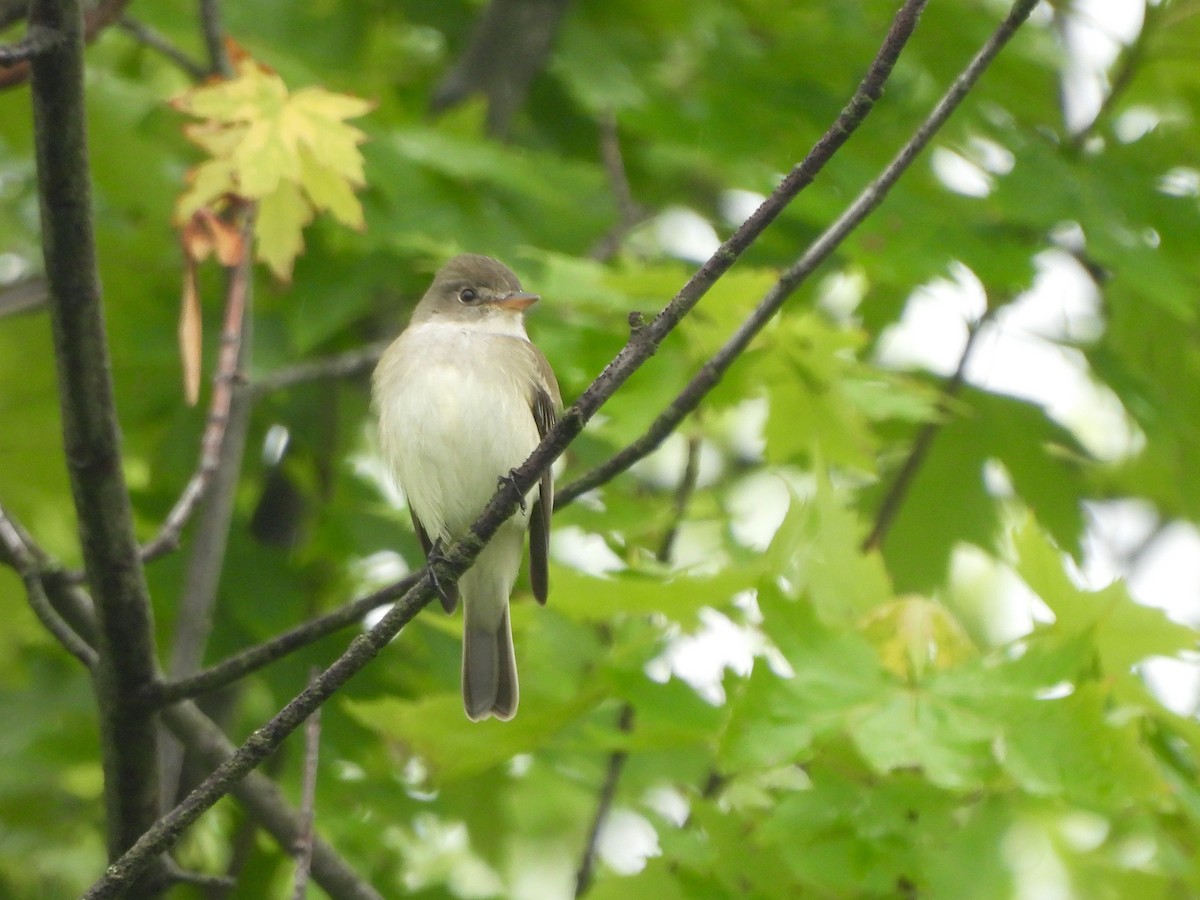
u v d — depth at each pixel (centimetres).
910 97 1159
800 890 804
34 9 648
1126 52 1155
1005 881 743
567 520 1023
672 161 1421
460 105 1348
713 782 948
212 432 830
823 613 817
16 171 1243
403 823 1209
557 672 913
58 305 686
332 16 1394
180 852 1162
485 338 1037
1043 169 1070
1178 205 1063
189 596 978
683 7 1473
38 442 1220
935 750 702
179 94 836
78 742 1198
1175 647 764
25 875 1293
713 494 1273
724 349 831
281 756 1159
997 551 1174
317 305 1134
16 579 1198
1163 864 804
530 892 1430
